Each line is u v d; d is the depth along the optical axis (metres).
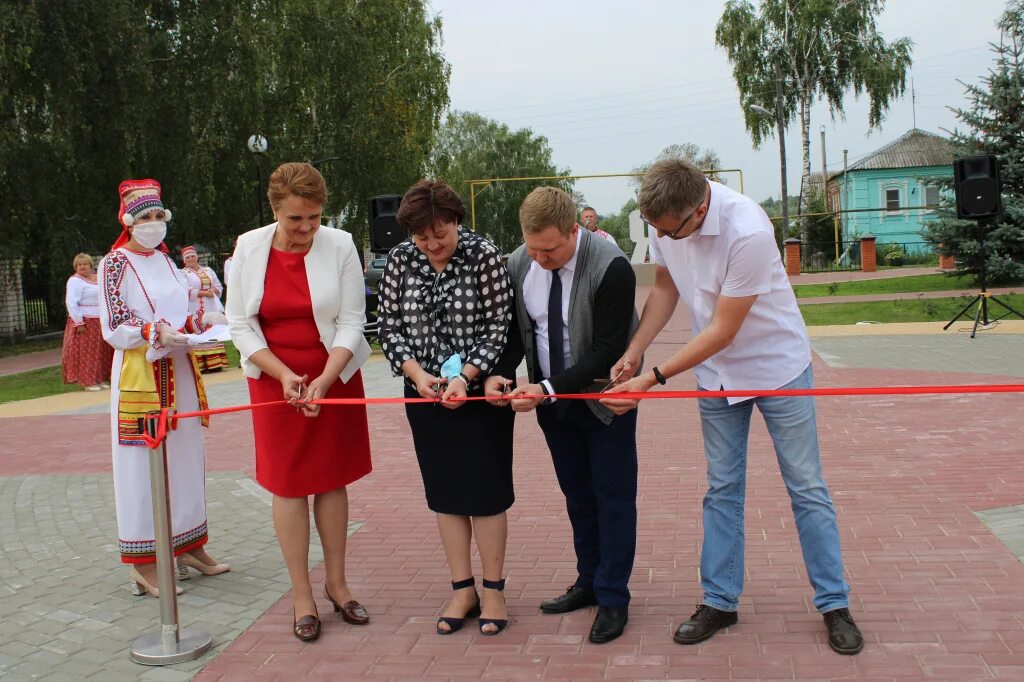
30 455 8.27
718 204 3.31
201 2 24.52
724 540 3.61
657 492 5.82
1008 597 3.81
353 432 3.96
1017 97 20.42
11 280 22.67
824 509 3.46
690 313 3.58
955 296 19.95
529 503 5.73
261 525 5.61
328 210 31.42
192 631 3.90
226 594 4.39
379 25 30.92
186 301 4.53
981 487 5.54
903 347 12.44
